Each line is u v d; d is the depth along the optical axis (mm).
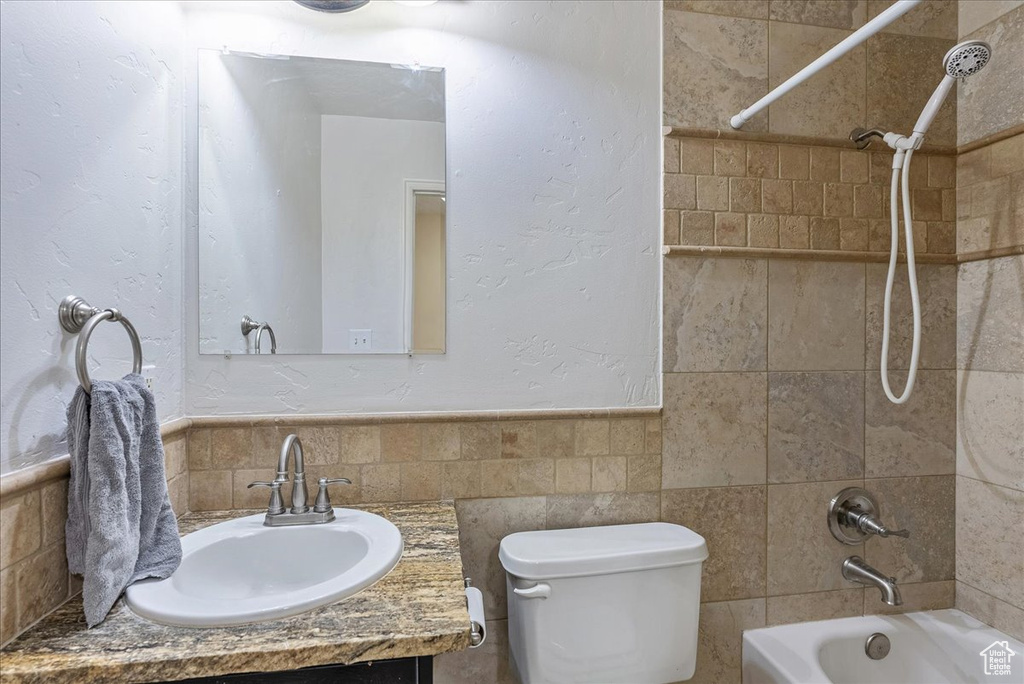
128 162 914
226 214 1148
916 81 1415
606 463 1268
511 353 1245
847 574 1371
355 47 1192
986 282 1363
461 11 1227
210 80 1146
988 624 1347
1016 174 1283
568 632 1052
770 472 1341
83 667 579
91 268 805
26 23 668
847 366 1379
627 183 1292
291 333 1167
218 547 923
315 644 617
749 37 1333
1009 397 1304
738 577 1327
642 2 1296
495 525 1224
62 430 732
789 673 1154
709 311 1313
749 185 1327
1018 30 1279
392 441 1184
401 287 1204
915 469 1418
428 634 639
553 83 1262
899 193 1394
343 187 1188
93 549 675
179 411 1105
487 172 1236
